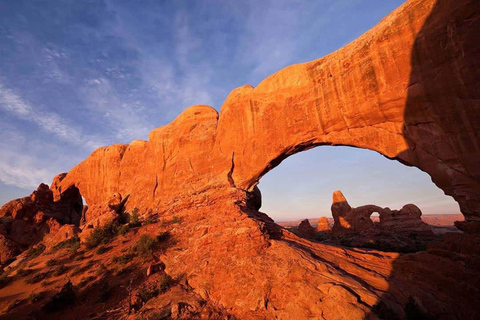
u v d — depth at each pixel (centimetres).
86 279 2152
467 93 1430
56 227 4809
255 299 1500
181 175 3359
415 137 1731
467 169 1461
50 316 1777
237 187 2806
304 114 2372
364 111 1962
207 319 1480
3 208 4638
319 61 2333
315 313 1298
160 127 4100
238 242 1900
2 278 2420
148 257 2330
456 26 1462
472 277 1269
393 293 1351
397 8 1808
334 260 1753
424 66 1614
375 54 1880
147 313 1579
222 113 3173
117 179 4506
